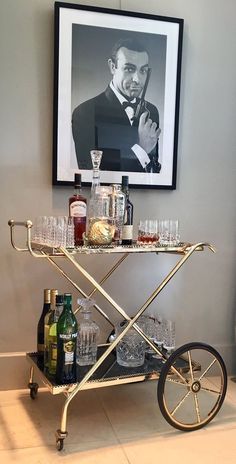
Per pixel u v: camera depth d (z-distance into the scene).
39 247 1.63
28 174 1.97
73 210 1.74
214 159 2.22
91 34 1.98
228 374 2.26
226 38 2.19
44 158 1.98
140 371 1.71
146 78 2.07
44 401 1.89
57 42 1.93
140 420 1.75
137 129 2.07
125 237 1.72
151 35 2.06
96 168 1.84
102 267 2.10
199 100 2.18
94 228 1.64
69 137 1.98
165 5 2.10
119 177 2.06
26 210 1.97
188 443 1.60
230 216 2.25
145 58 2.06
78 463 1.46
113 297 2.12
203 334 2.24
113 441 1.59
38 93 1.96
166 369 1.62
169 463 1.48
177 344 2.22
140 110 2.07
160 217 2.16
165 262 2.18
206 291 2.25
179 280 2.21
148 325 1.98
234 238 2.26
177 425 1.66
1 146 1.93
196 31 2.15
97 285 1.59
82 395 1.97
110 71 2.02
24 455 1.49
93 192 1.82
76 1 1.97
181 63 2.12
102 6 2.01
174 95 2.11
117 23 2.01
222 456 1.52
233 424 1.75
